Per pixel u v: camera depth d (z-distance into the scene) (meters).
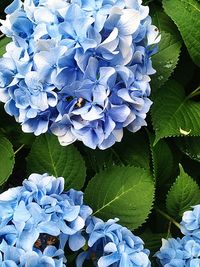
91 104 0.60
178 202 0.71
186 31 0.71
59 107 0.61
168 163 0.73
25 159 0.72
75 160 0.69
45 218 0.56
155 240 0.71
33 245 0.56
